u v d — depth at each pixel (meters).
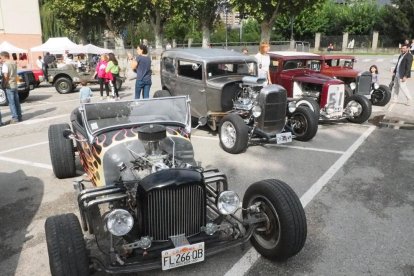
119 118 4.64
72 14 31.56
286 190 3.58
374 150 7.46
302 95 9.81
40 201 5.25
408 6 47.00
